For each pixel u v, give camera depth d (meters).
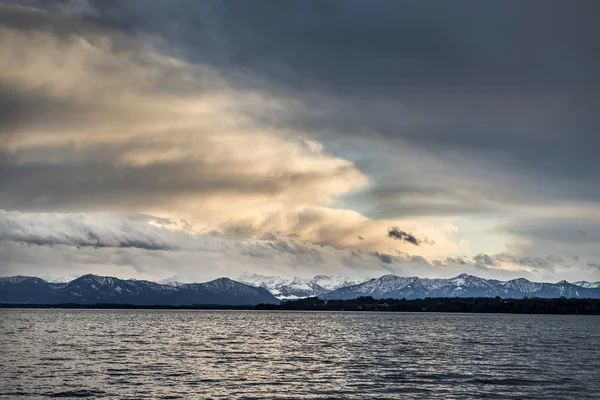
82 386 106.31
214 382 112.88
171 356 161.25
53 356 155.62
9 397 95.94
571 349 197.62
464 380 119.25
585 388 110.69
